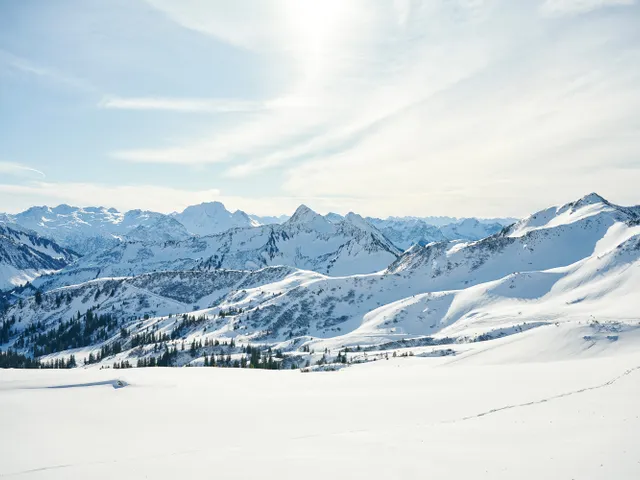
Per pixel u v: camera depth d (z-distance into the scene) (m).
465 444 29.11
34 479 26.14
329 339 191.75
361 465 26.22
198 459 28.50
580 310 160.50
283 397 47.12
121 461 28.77
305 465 26.59
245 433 35.06
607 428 29.62
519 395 42.56
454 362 82.44
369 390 50.09
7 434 34.47
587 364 56.78
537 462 24.86
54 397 44.56
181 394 48.06
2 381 49.12
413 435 31.91
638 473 21.89
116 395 46.25
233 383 55.81
